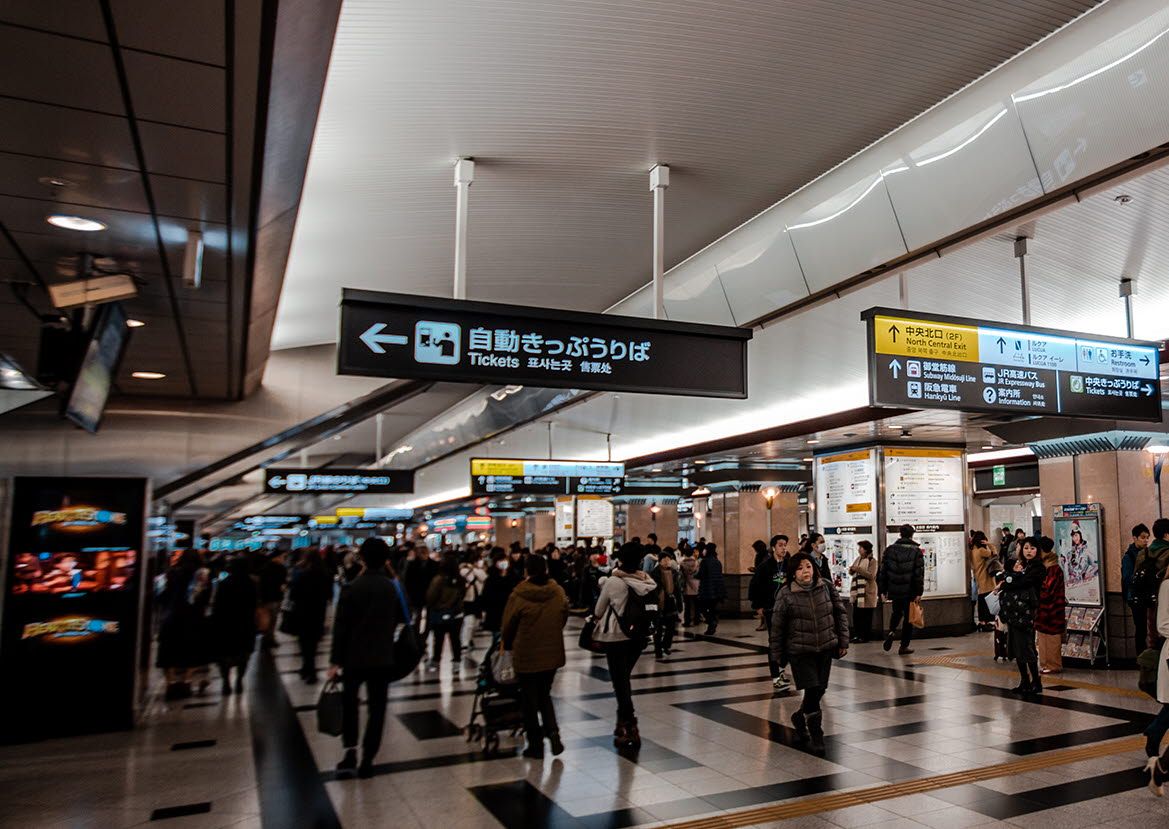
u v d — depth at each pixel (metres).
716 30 3.91
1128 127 4.38
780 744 6.18
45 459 10.38
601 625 6.16
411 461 25.12
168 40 2.68
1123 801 4.79
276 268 5.62
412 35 3.76
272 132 3.42
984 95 4.79
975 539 12.27
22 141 3.47
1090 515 9.95
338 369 4.57
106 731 6.96
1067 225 6.39
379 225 6.00
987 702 7.68
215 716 7.61
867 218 6.18
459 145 4.94
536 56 4.03
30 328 6.92
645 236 6.87
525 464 16.58
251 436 10.81
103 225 4.50
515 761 5.78
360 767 5.48
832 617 6.22
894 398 5.76
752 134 5.10
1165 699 4.84
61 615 6.99
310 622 9.86
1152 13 3.98
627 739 6.06
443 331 4.85
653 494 26.25
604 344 5.21
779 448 15.14
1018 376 6.30
